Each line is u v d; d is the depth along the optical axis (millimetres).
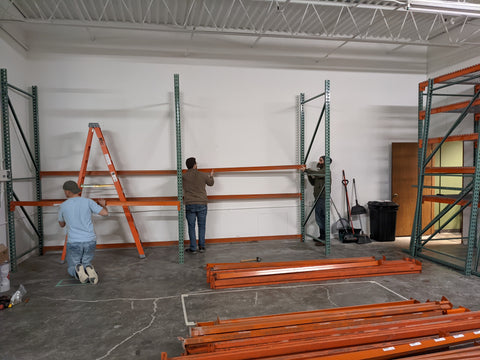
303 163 6258
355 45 6496
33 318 3131
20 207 5039
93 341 2703
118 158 5809
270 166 5867
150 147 5902
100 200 4367
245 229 6301
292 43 6277
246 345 2359
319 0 4598
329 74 6453
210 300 3553
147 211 5938
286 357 2211
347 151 6582
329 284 4016
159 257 5281
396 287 3893
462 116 4488
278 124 6316
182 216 4914
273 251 5586
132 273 4492
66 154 5652
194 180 5449
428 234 6762
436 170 4930
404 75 6727
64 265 4918
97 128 5109
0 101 4605
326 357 2193
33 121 5473
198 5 4945
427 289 3824
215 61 6051
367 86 6594
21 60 5273
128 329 2906
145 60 5828
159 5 4910
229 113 6141
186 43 5930
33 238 5480
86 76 5668
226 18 5383
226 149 6164
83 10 5031
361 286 3938
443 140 4801
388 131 6699
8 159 4531
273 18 5438
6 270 3859
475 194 4273
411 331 2490
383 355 2254
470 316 2773
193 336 2459
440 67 6461
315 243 6148
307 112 6410
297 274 4168
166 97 5922
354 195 6641
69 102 5633
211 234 6191
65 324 3006
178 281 4164
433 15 5383
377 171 6695
